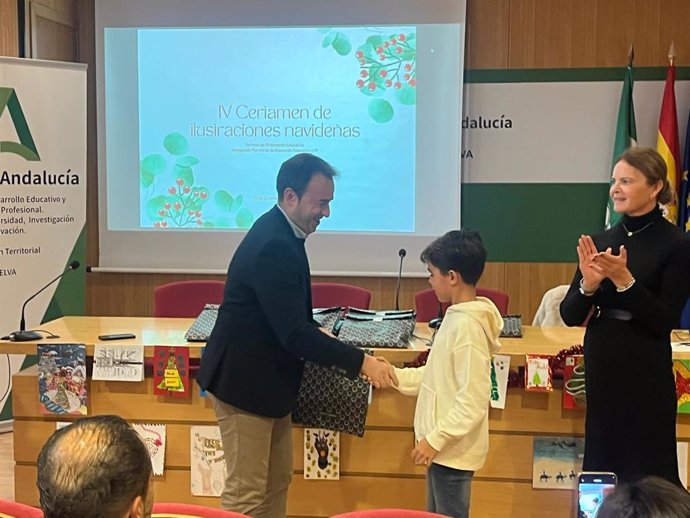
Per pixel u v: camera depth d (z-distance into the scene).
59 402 2.90
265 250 2.29
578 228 5.08
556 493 2.84
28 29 4.72
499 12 4.99
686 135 4.84
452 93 4.97
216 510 1.62
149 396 2.94
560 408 2.80
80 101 4.60
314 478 2.90
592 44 4.95
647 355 2.27
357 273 5.13
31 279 4.46
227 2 5.05
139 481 1.16
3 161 4.32
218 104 5.13
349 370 2.34
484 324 2.26
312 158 2.37
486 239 5.16
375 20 4.98
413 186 5.07
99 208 5.24
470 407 2.19
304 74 5.07
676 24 4.88
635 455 2.30
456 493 2.25
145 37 5.12
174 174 5.20
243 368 2.34
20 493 2.99
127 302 5.30
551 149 5.04
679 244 2.25
